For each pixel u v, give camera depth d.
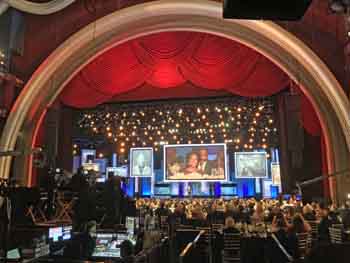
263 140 20.66
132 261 4.60
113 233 7.07
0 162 13.65
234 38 14.46
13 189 6.92
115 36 14.98
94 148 24.39
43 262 5.29
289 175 16.98
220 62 15.64
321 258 5.60
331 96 13.22
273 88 16.23
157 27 14.80
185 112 21.27
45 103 15.16
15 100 14.36
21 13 14.06
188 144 21.78
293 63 14.08
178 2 13.94
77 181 8.81
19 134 14.62
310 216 10.15
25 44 14.66
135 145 24.05
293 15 2.69
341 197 13.16
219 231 8.52
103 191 8.53
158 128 21.91
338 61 13.23
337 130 13.70
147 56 15.97
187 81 17.39
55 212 8.41
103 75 16.55
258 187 22.56
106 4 14.26
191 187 23.08
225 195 22.95
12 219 6.66
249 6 2.61
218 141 22.19
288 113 14.33
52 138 14.97
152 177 23.52
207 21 14.54
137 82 16.78
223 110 20.69
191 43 15.48
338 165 13.49
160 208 11.98
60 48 14.41
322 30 13.30
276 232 7.43
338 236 8.16
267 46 14.22
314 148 16.80
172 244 6.55
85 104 17.58
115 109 21.75
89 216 8.16
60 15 14.48
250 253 7.84
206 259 8.15
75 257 5.74
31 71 14.66
